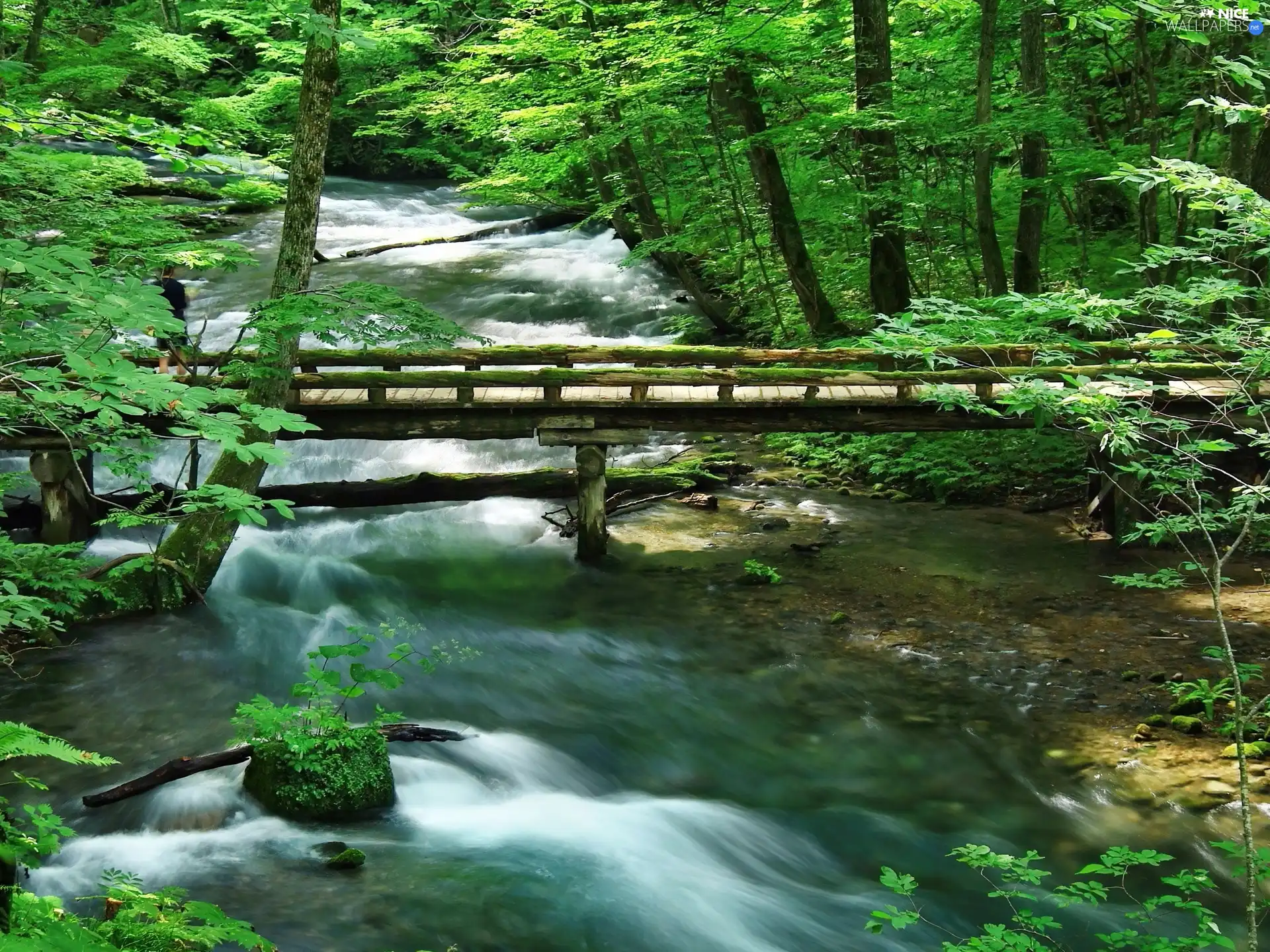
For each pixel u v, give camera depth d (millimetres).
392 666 8680
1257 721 7535
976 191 12969
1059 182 12266
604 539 11148
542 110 16625
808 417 10672
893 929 5570
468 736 7488
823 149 15250
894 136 13961
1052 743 7465
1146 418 5043
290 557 10859
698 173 18859
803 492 13492
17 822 5105
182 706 7828
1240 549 10859
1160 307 9727
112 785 6629
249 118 16953
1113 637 9086
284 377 9367
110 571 9086
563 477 12836
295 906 5344
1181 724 7508
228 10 23609
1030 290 13266
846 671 8656
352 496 12117
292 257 9094
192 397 3145
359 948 5016
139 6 28203
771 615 9773
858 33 13258
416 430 10555
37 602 4363
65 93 20078
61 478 10227
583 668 8758
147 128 5156
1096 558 10930
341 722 6754
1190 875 4531
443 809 6590
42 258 3264
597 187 21312
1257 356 4867
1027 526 12000
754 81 15242
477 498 12492
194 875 5605
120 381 3070
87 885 5469
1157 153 12031
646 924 5395
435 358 10547
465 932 5203
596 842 6195
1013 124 11609
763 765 7340
